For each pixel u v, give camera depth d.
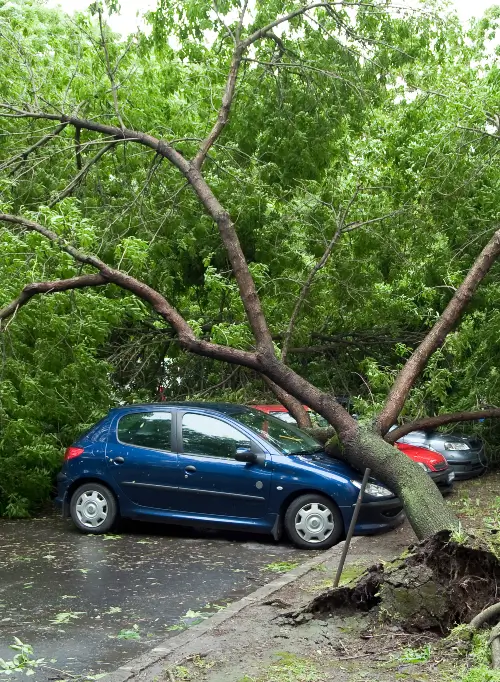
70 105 14.40
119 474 11.03
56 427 13.82
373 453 9.82
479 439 16.97
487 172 15.31
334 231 15.66
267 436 10.80
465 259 15.81
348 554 9.29
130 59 16.17
